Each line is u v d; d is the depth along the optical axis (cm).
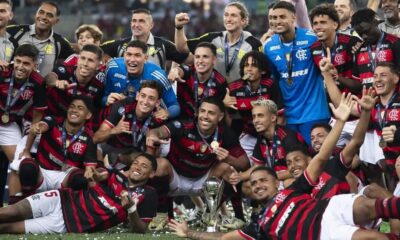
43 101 1080
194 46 1155
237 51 1129
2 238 902
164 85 1086
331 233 732
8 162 1166
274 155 1017
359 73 1064
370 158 1027
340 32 1111
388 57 1046
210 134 1023
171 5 2464
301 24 1252
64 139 1036
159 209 1134
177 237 912
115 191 967
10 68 1077
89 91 1094
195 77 1090
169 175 1031
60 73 1091
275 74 1106
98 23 2386
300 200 769
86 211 955
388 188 1002
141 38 1174
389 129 962
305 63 1092
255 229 788
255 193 826
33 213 948
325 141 790
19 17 2233
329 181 808
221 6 2477
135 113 1045
